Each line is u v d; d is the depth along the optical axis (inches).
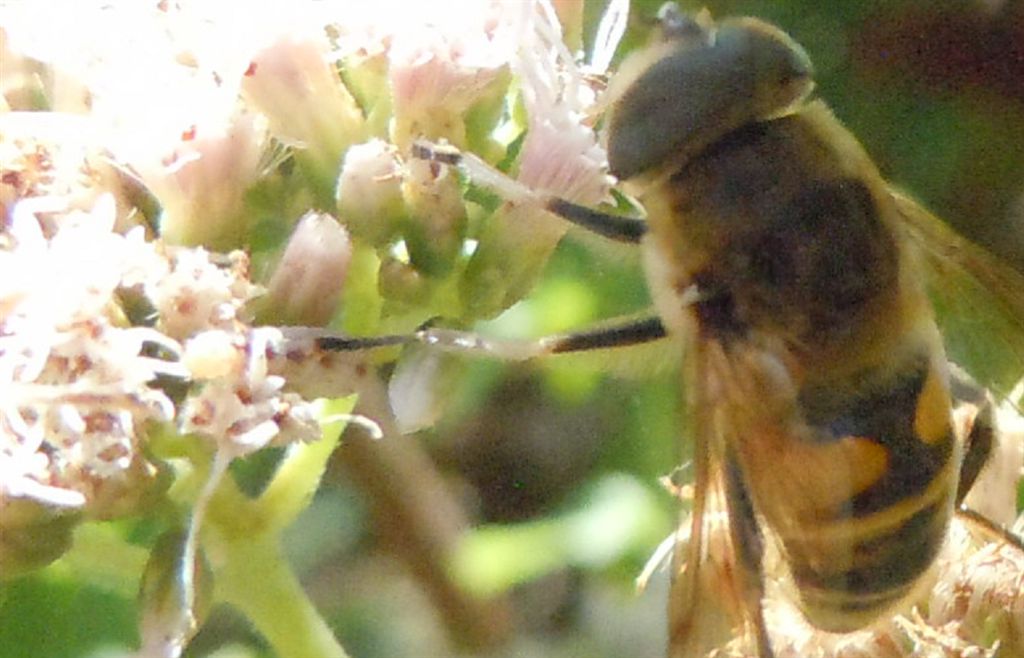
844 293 4.2
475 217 4.4
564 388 5.3
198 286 4.2
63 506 4.2
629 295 5.1
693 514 4.2
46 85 4.3
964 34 5.6
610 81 4.3
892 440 4.2
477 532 5.2
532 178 4.3
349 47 4.3
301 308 4.2
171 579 4.2
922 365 4.3
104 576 4.4
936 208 5.6
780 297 4.2
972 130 5.7
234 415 4.2
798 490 4.2
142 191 4.2
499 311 4.3
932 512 4.3
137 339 4.1
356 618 5.5
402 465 5.2
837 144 4.3
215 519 4.3
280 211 4.3
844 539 4.2
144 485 4.2
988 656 4.4
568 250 5.1
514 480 5.6
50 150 4.2
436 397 4.3
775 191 4.2
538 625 5.5
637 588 4.6
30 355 4.1
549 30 4.3
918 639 4.4
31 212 4.2
